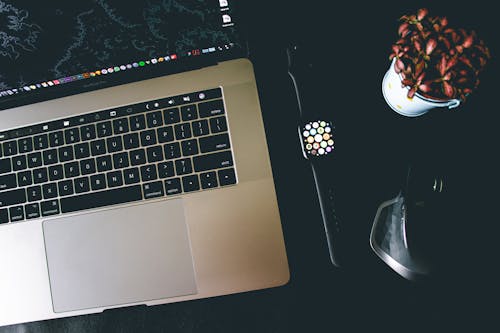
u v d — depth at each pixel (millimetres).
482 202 753
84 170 779
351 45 807
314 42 809
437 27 643
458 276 768
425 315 777
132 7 753
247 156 750
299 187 805
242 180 749
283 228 802
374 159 796
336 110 803
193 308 813
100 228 777
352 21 808
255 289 756
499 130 783
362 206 790
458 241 727
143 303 771
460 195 746
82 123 784
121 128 772
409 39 658
